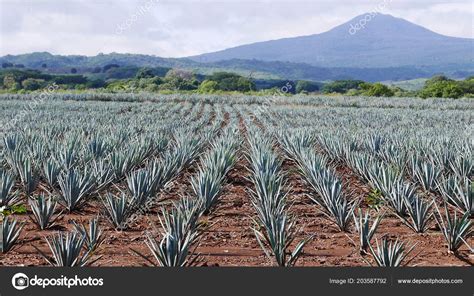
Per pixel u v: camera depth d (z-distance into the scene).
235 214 10.38
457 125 30.89
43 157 13.69
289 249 8.09
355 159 14.34
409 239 8.70
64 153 13.66
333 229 9.26
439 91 79.25
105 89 74.62
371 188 12.55
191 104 54.28
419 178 12.37
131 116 35.16
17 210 10.16
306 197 11.86
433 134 23.78
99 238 8.08
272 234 7.05
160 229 9.02
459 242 8.08
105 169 11.71
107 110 41.53
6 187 10.21
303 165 14.09
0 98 56.31
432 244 8.46
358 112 42.94
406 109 49.09
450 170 14.28
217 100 58.53
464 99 67.75
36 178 11.95
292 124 32.12
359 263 7.45
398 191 9.92
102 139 16.73
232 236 8.80
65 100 55.16
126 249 8.02
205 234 8.89
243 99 58.25
